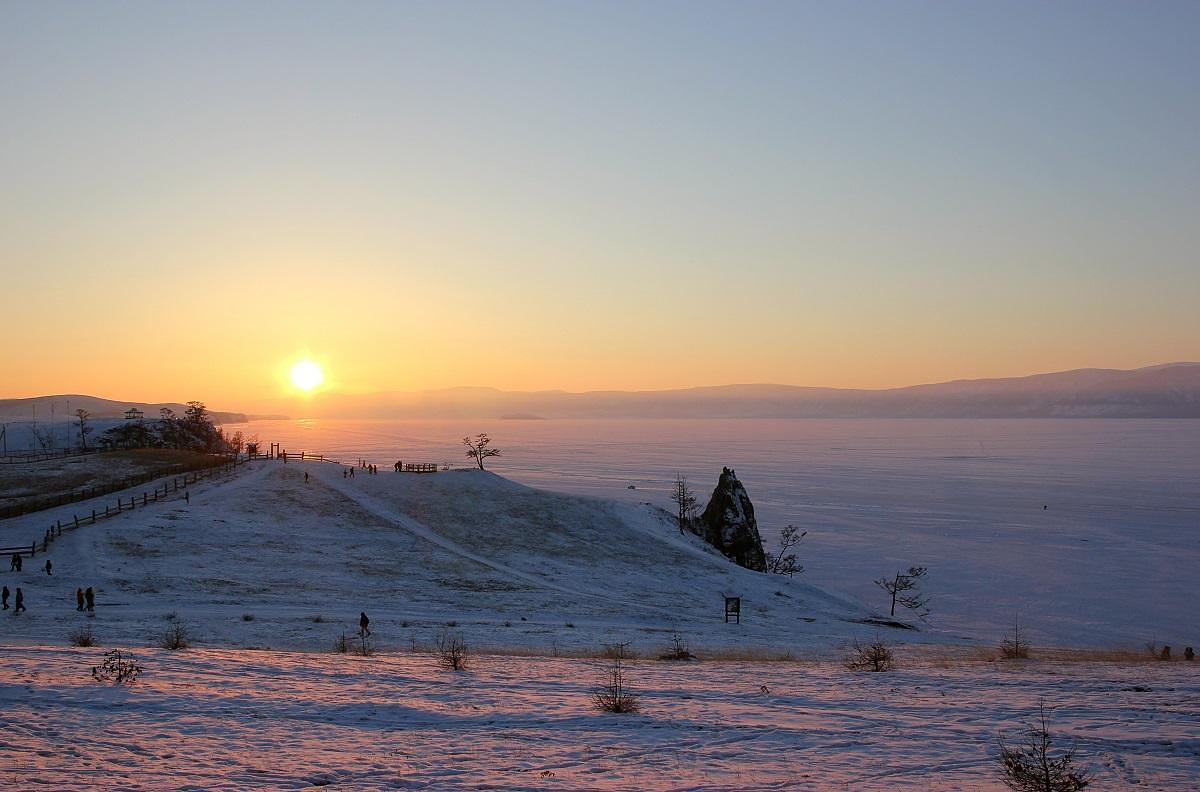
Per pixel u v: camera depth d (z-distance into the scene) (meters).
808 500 198.50
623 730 16.27
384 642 34.28
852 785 12.71
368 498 79.06
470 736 15.62
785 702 19.56
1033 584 103.19
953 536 143.12
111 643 30.23
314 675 21.84
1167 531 150.75
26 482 85.44
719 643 38.88
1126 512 177.88
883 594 95.50
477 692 20.09
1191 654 40.28
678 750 14.79
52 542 57.03
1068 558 122.50
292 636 35.16
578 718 17.28
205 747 14.26
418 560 60.69
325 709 17.52
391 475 88.81
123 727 15.34
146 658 23.44
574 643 36.34
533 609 48.38
